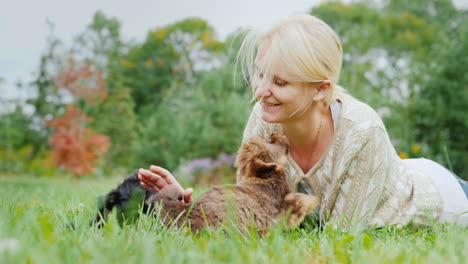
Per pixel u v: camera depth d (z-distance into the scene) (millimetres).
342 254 2551
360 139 3852
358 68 23984
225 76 18328
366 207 3953
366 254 2541
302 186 4180
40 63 24797
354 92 16938
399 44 29047
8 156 21281
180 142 16766
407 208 4145
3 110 23750
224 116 16812
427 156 12992
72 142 18172
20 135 22922
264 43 3717
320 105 3975
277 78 3611
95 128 23625
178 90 22547
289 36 3570
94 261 2119
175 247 2592
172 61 36125
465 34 14852
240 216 3361
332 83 3795
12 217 3223
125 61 35219
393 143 13766
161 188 3893
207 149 16500
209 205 3434
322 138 4047
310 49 3564
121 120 24641
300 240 3090
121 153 23984
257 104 4484
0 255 1980
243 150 3982
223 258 2385
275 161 3904
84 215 3611
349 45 28156
